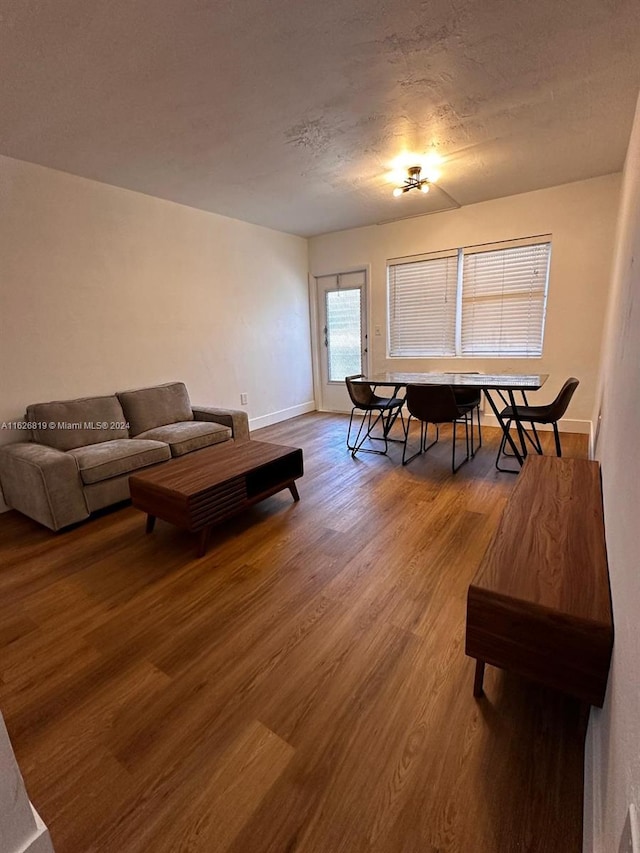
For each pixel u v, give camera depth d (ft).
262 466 8.64
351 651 5.15
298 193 12.39
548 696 4.42
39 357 10.07
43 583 6.82
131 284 11.95
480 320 15.37
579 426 14.15
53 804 3.55
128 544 8.04
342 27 5.60
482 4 5.29
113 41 5.65
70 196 10.34
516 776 3.64
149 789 3.65
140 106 7.30
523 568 4.23
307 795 3.56
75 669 5.01
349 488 10.37
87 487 8.89
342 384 19.49
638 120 6.88
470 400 13.17
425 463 12.00
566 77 6.91
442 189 12.76
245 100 7.29
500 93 7.35
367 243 17.12
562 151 10.07
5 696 4.65
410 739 4.01
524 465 7.45
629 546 2.99
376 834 3.28
